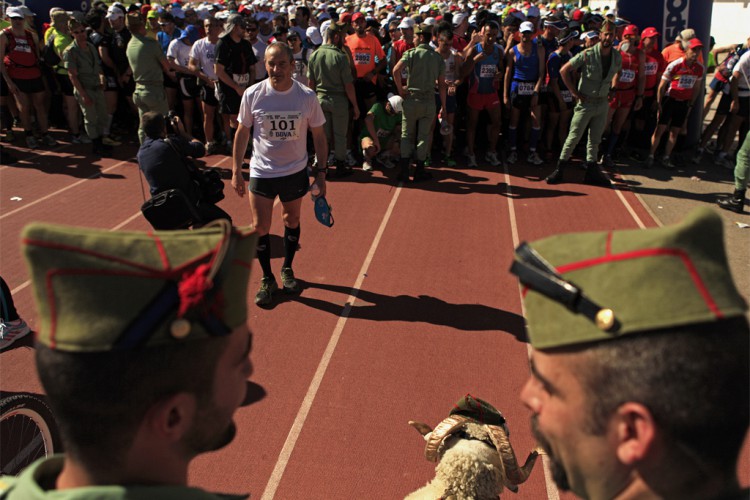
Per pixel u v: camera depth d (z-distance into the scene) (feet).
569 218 23.22
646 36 29.12
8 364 13.93
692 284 2.65
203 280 2.94
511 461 6.65
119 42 30.22
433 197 24.86
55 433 10.82
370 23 32.04
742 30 62.59
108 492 2.92
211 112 29.25
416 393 13.34
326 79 25.21
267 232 16.47
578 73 27.71
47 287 2.82
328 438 12.03
